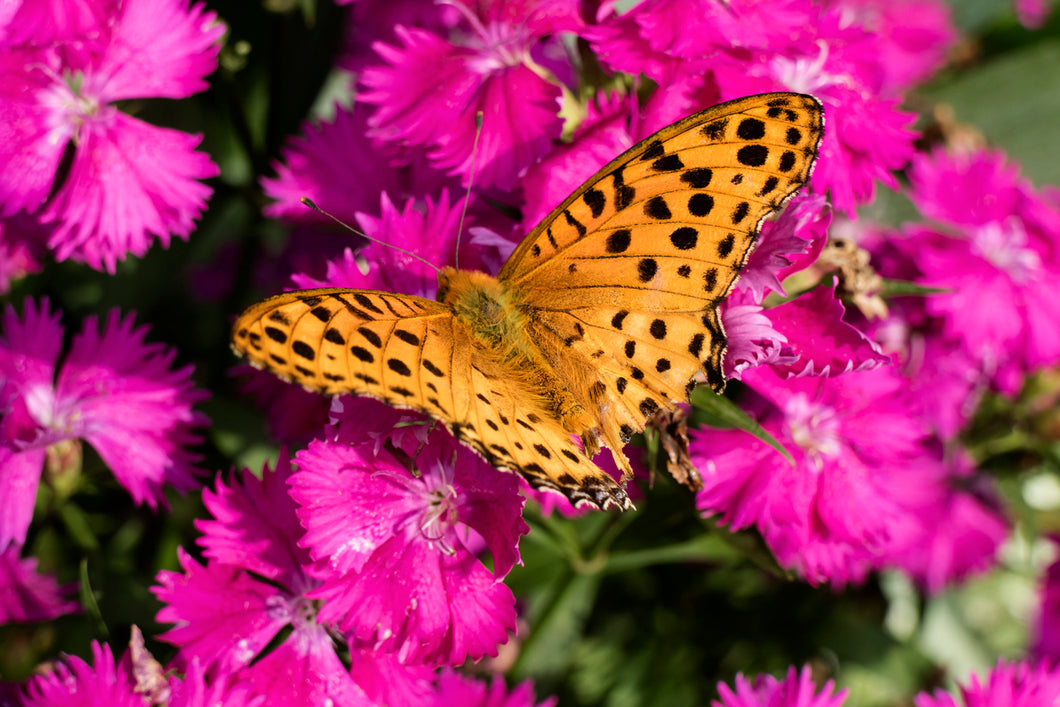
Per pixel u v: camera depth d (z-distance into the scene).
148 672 0.30
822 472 0.31
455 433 0.28
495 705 0.31
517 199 0.31
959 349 0.33
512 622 0.29
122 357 0.32
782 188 0.28
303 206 0.33
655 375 0.29
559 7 0.31
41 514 0.32
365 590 0.29
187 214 0.32
